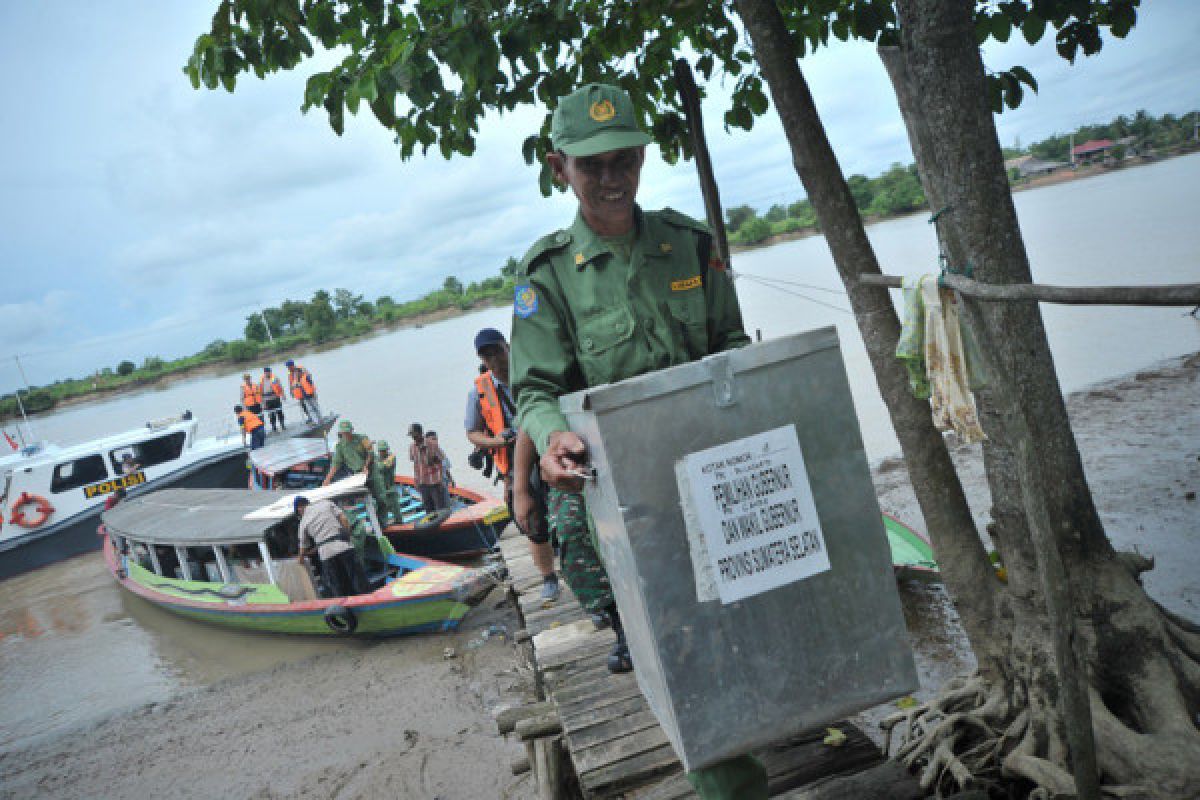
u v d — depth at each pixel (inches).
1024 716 116.6
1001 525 116.7
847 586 61.0
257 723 305.3
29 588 586.2
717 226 189.2
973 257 104.2
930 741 126.6
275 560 383.9
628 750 120.9
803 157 124.3
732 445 58.1
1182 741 97.9
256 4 158.2
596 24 196.7
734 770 71.1
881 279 96.0
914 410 127.4
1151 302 51.1
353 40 171.5
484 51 152.9
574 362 82.1
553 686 145.2
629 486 56.2
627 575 60.7
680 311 80.9
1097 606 108.5
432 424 832.9
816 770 111.2
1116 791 96.7
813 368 60.0
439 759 252.7
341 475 577.6
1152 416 366.3
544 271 81.5
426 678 314.8
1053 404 109.0
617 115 76.3
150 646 417.4
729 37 205.5
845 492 60.9
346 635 360.5
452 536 431.2
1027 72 168.4
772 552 59.1
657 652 57.4
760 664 59.2
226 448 717.9
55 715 350.6
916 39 101.0
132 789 272.8
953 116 100.7
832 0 193.2
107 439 700.0
